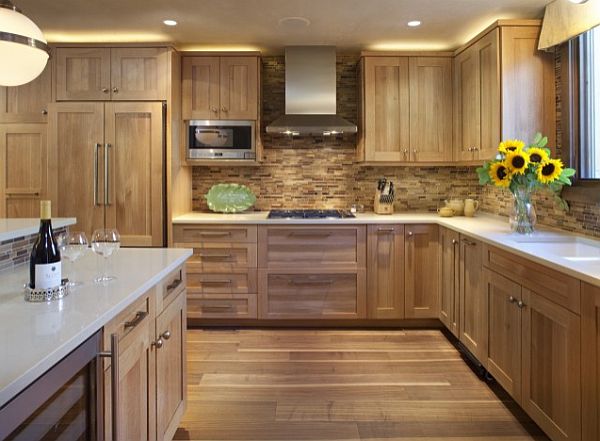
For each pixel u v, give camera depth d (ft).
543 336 6.82
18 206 12.39
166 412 6.21
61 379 3.50
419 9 10.19
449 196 14.49
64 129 12.01
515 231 9.52
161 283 6.01
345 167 14.49
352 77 14.39
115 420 4.12
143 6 9.99
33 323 3.94
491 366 8.80
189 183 14.16
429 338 11.84
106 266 6.27
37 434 3.25
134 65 12.04
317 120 12.97
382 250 12.42
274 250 12.41
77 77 12.08
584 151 9.26
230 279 12.42
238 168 14.44
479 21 11.02
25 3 9.83
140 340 5.22
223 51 13.04
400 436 7.30
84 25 11.19
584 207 9.05
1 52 5.54
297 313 12.48
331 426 7.60
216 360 10.35
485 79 11.07
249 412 8.05
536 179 9.02
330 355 10.66
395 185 14.52
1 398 2.74
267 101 14.33
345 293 12.47
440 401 8.44
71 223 7.89
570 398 6.09
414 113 13.11
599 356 5.47
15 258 6.38
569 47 9.56
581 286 5.82
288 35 12.07
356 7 10.11
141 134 12.03
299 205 14.52
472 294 9.84
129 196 12.09
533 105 10.30
